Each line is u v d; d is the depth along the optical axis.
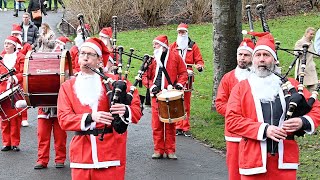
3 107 9.62
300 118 5.20
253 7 26.41
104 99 5.72
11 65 9.77
